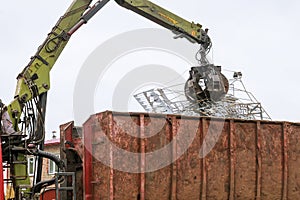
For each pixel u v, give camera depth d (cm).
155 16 1454
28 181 1240
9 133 1209
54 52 1348
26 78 1302
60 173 1042
